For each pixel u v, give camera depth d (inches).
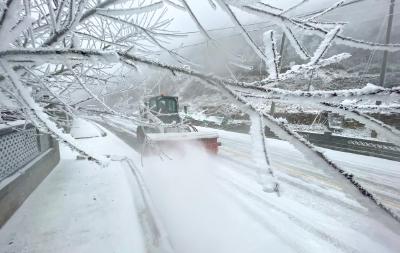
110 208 168.4
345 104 34.5
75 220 151.8
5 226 145.9
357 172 290.5
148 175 260.2
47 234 136.6
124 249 119.9
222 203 190.5
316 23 50.8
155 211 160.4
